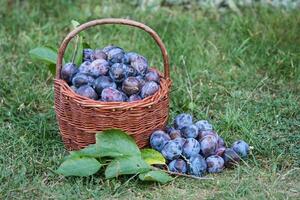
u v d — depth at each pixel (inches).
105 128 63.2
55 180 64.2
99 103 62.2
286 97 78.0
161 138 64.4
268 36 88.3
